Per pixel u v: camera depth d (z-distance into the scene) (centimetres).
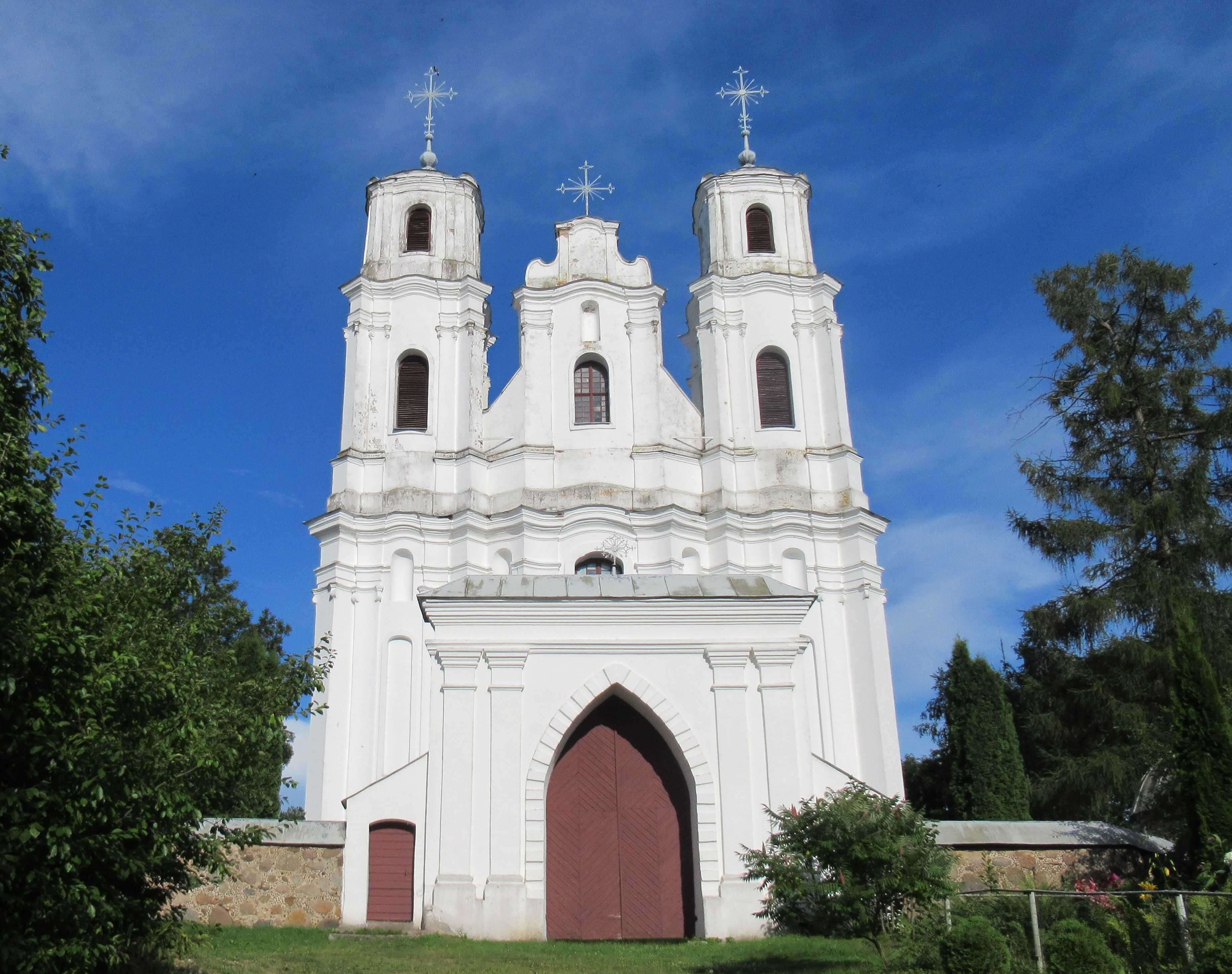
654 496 3591
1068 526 3152
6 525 1118
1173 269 3297
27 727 1098
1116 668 3061
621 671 2153
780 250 4022
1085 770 2945
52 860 1109
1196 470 3031
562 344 3816
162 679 1272
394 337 3819
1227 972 1145
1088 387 3294
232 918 2211
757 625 2192
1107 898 1480
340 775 3266
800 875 1561
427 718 3341
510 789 2069
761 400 3822
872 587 3506
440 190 4059
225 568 3509
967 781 3198
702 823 2073
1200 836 1934
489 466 3675
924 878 1531
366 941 1964
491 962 1684
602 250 3966
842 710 3416
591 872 2134
